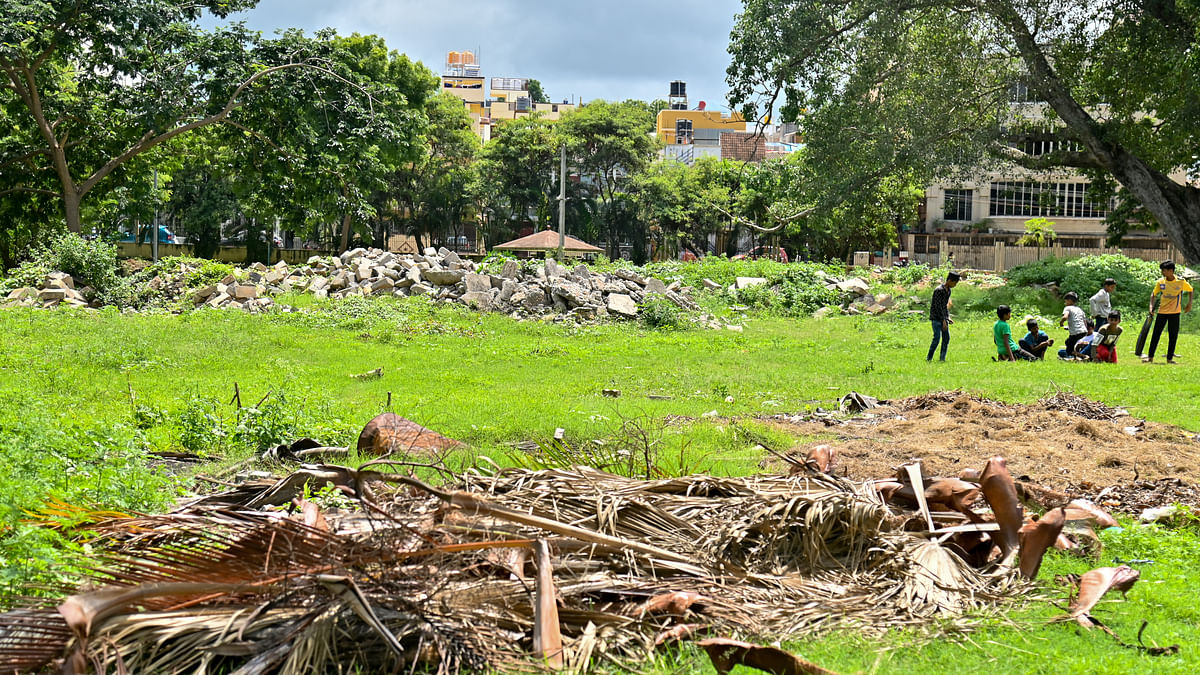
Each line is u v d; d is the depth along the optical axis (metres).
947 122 29.23
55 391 11.03
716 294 29.38
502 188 66.19
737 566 4.23
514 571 3.72
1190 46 26.30
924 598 4.09
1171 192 30.36
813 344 19.59
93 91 32.69
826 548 4.44
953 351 18.42
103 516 4.02
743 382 13.39
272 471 6.91
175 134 32.16
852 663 3.54
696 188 65.75
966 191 57.41
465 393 11.85
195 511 4.18
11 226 36.66
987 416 10.32
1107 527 5.21
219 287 25.20
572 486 4.78
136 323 20.34
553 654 3.33
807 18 27.81
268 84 32.16
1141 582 4.42
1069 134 30.86
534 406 10.59
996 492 4.65
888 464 7.85
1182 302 16.64
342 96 33.59
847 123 29.14
